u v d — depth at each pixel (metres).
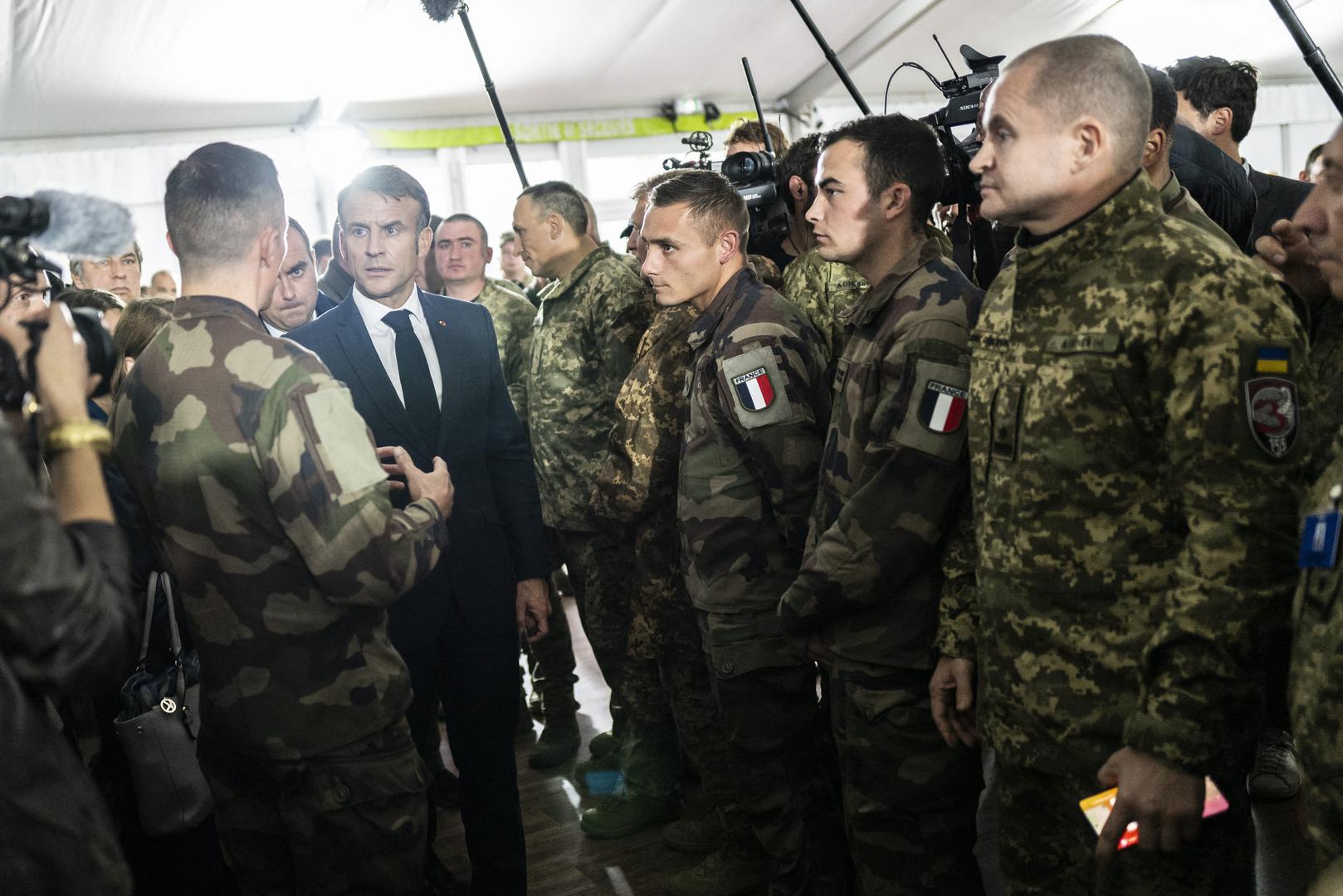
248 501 1.41
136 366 1.48
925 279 1.59
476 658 2.03
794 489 1.83
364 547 1.41
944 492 1.51
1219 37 9.80
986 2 8.31
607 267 2.87
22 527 0.81
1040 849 1.36
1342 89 2.06
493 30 7.50
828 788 1.99
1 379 0.95
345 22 6.88
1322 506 0.97
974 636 1.50
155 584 1.83
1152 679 1.14
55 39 6.30
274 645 1.45
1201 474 1.12
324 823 1.49
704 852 2.44
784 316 1.90
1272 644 1.11
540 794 2.88
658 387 2.27
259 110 8.54
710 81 9.70
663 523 2.32
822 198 1.68
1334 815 0.90
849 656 1.63
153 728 1.78
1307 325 1.75
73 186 8.29
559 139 10.03
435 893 1.88
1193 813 1.10
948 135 2.14
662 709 2.58
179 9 6.22
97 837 0.92
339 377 2.00
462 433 2.06
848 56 9.05
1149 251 1.19
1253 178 2.77
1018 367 1.28
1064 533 1.24
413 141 9.62
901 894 1.63
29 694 0.89
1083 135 1.20
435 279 3.95
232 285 1.49
